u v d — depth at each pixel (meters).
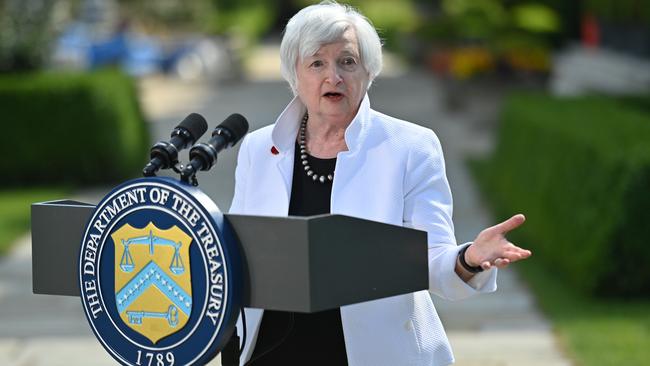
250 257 7.03
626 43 37.38
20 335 18.77
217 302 7.01
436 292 8.19
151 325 7.21
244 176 8.95
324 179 8.62
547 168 23.33
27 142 36.00
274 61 96.12
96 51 74.94
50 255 7.78
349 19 8.32
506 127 30.70
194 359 7.13
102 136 36.00
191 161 7.76
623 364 15.78
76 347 18.00
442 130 48.16
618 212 19.36
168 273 7.12
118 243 7.24
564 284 21.14
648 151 19.34
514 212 27.61
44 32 39.84
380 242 7.16
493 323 18.77
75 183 36.47
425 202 8.35
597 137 20.80
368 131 8.45
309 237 6.82
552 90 48.66
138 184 7.15
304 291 6.88
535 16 52.59
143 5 94.75
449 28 66.88
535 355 16.78
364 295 7.12
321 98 8.33
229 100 61.81
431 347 8.41
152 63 77.94
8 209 31.56
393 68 87.12
